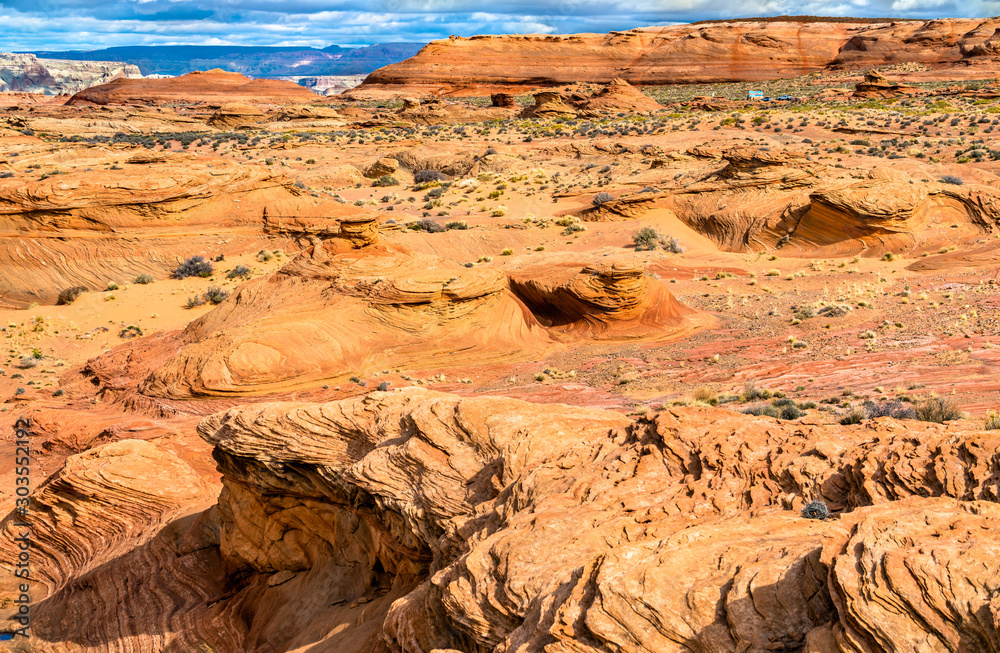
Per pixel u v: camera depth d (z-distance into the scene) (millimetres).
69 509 21344
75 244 46719
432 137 106062
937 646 5562
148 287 45156
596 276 35562
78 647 17328
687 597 6945
